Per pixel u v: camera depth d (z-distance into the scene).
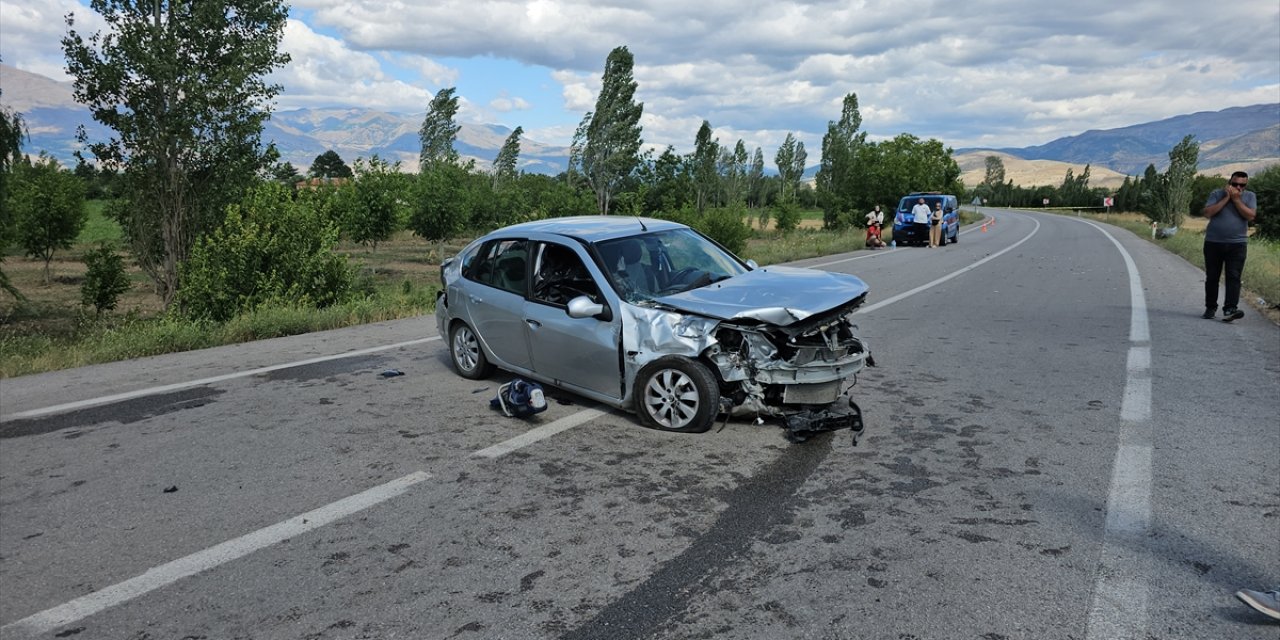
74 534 3.89
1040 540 3.65
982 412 5.89
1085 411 5.87
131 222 17.67
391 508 4.16
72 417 6.05
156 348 9.04
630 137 58.00
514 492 4.37
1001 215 75.12
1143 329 9.35
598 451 5.06
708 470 4.68
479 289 6.83
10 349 10.09
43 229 27.36
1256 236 45.56
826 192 54.12
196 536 3.84
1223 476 4.43
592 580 3.33
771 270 6.36
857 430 5.32
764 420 5.62
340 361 8.12
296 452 5.12
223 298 13.69
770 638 2.84
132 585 3.36
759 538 3.72
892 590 3.20
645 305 5.47
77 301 23.64
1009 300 12.26
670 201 49.09
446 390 6.77
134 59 16.27
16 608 3.19
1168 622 2.92
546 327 6.05
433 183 30.66
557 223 6.82
